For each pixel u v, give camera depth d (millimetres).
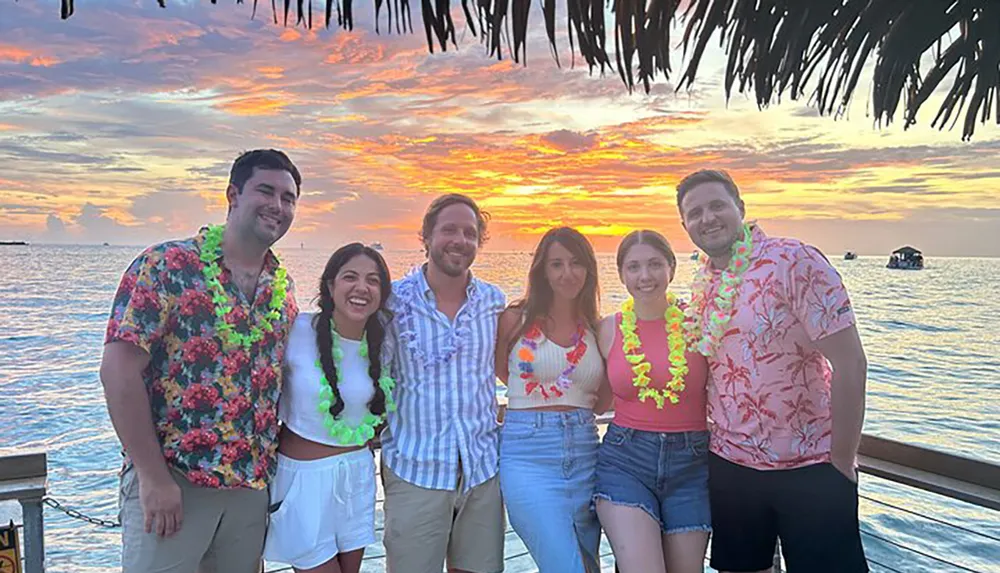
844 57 1764
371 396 2547
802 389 2297
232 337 2240
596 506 2701
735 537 2453
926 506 8055
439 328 2719
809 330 2223
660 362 2684
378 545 6047
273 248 2455
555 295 2895
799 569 2311
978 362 18594
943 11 1703
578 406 2846
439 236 2693
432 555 2656
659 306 2836
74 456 10578
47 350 19922
